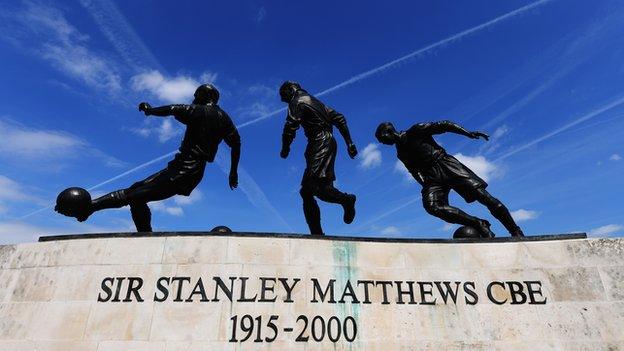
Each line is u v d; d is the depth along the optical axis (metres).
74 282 7.00
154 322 6.66
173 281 6.95
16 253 7.40
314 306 6.92
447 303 7.09
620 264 7.29
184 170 8.68
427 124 9.81
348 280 7.16
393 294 7.12
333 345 6.67
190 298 6.83
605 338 6.77
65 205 8.09
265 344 6.59
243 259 7.16
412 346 6.73
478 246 7.57
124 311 6.75
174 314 6.72
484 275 7.32
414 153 9.88
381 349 6.69
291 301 6.92
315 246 7.38
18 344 6.60
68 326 6.68
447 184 9.58
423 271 7.33
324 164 8.90
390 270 7.31
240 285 6.97
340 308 6.94
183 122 8.98
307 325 6.78
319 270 7.19
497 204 9.02
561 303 7.05
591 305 7.00
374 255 7.41
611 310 6.95
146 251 7.19
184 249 7.20
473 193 9.26
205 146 8.88
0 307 6.91
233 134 9.27
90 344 6.53
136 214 8.83
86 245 7.30
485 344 6.77
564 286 7.18
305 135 9.48
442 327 6.89
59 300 6.88
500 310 7.03
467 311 7.03
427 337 6.81
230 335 6.61
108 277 7.01
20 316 6.82
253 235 7.37
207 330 6.63
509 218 8.98
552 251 7.47
